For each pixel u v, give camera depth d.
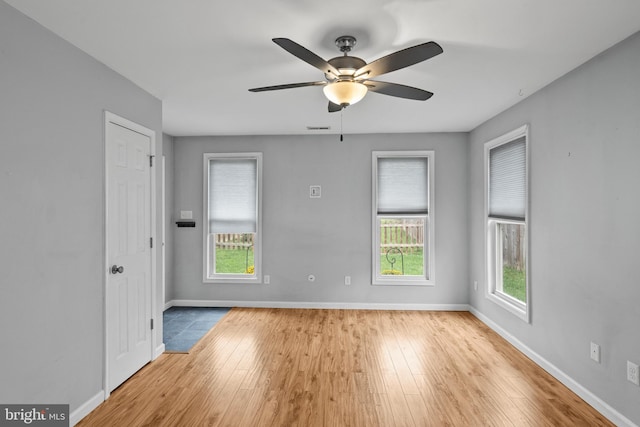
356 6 1.98
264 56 2.62
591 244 2.64
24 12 2.00
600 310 2.55
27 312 2.04
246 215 5.27
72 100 2.39
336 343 3.82
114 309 2.84
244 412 2.52
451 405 2.61
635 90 2.26
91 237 2.56
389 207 5.14
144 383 2.95
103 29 2.21
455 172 5.07
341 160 5.19
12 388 1.94
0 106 1.89
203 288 5.32
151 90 3.31
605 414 2.47
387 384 2.92
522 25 2.18
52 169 2.22
